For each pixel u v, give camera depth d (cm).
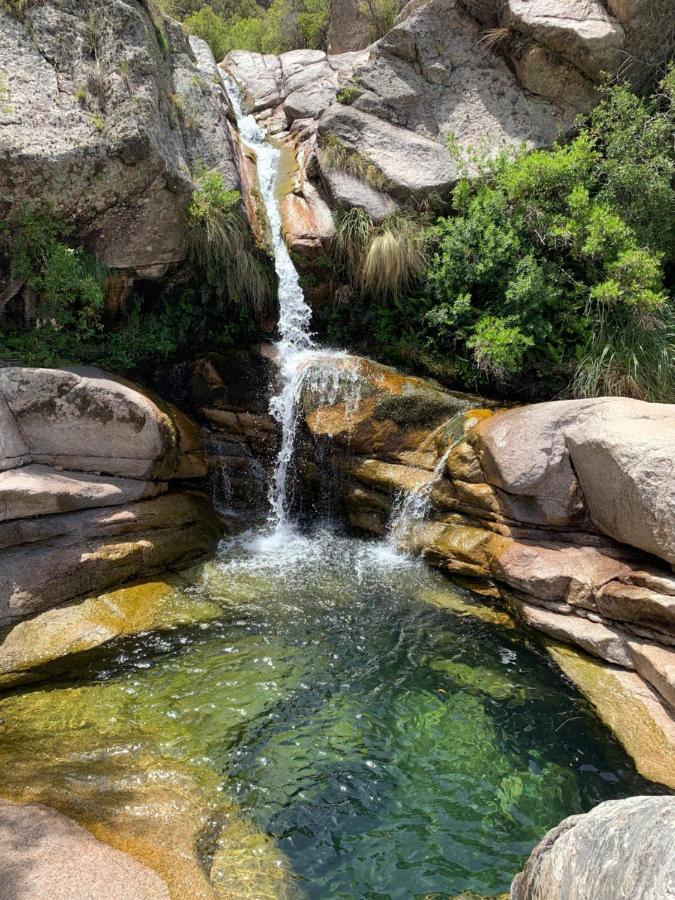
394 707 466
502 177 760
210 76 1005
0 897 282
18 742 411
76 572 554
